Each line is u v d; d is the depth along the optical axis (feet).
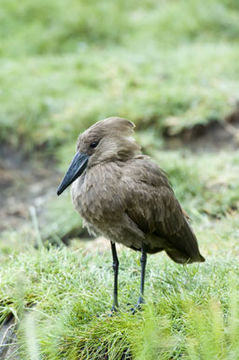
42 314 22.77
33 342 20.44
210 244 27.55
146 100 45.11
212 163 37.99
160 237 22.82
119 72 50.08
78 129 44.19
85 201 21.85
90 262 26.53
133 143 22.59
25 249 31.35
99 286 24.04
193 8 61.67
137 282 24.11
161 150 42.42
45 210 38.93
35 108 46.11
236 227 29.09
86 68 51.93
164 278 23.71
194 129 43.50
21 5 62.90
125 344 20.56
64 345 21.16
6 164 44.55
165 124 43.65
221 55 52.21
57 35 59.31
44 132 44.98
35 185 42.14
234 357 18.57
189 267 24.22
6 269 25.72
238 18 60.95
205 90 45.85
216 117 43.70
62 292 23.99
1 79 49.85
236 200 33.71
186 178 36.22
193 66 50.37
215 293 21.85
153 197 21.85
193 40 58.85
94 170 22.02
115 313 21.89
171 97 45.06
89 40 59.77
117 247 28.58
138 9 64.54
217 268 24.08
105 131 22.35
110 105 45.09
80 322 21.99
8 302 23.99
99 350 20.86
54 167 43.73
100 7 62.59
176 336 20.20
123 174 21.76
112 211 21.50
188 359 19.12
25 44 58.29
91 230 22.95
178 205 23.02
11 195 41.37
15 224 37.91
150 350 19.38
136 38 59.26
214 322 19.19
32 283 24.89
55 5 62.80
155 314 20.79
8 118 45.93
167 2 64.95
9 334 22.80
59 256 26.37
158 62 52.16
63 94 48.03
